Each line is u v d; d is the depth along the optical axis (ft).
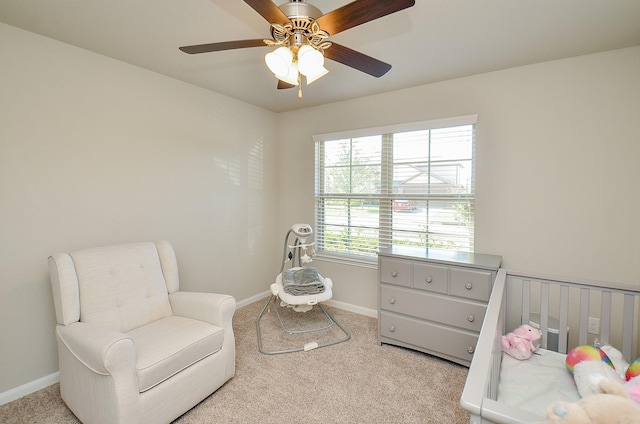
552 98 7.52
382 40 6.54
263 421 5.61
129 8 5.50
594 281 5.81
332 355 7.93
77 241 7.09
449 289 7.47
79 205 7.10
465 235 8.87
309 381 6.82
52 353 6.79
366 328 9.57
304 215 12.11
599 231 7.13
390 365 7.48
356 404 6.07
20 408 5.96
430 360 7.73
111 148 7.62
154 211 8.57
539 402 4.40
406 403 6.11
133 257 7.01
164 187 8.79
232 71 8.37
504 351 5.77
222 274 10.62
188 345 5.68
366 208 10.71
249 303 11.64
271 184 12.54
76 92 6.99
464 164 8.83
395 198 10.02
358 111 10.56
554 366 5.37
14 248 6.23
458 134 8.88
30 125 6.36
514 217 8.05
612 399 2.13
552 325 6.64
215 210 10.29
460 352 7.37
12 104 6.13
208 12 5.62
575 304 7.37
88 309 6.03
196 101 9.54
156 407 5.13
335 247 11.48
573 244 7.40
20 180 6.27
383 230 10.35
